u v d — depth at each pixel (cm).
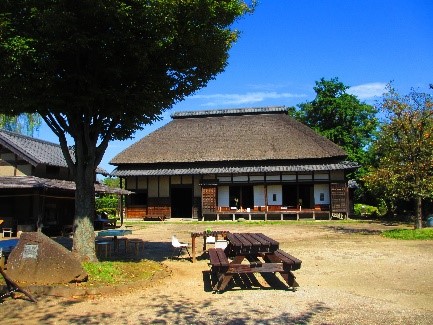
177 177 3139
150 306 666
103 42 798
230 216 3030
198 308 652
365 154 3553
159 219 3073
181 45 902
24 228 1853
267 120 3406
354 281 841
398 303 665
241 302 687
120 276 840
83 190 967
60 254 777
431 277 869
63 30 767
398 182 1722
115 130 1044
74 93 863
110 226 2505
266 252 796
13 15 784
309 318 589
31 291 728
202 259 1171
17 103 828
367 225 2331
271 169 2936
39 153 2100
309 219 2869
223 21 926
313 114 3978
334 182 2883
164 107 1009
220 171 2984
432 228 1795
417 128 1712
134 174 3072
